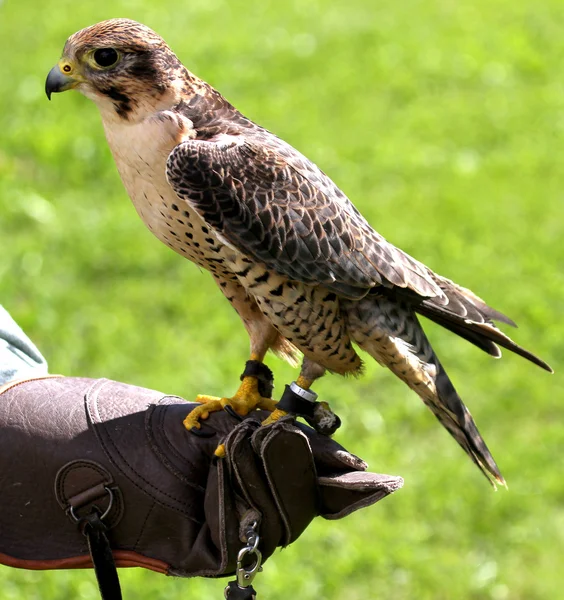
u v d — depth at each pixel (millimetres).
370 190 16406
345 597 9328
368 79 20391
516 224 15375
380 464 10703
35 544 4898
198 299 13383
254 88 20016
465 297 6203
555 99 19625
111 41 5465
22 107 18438
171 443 4949
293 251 5621
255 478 4699
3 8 23422
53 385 5121
